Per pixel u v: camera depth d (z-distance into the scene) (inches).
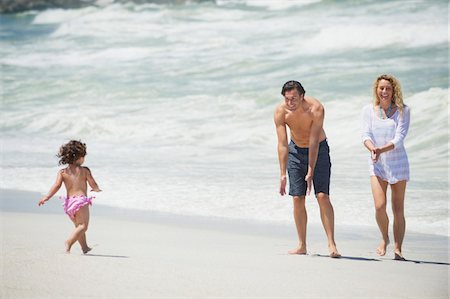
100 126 2311.8
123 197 1285.7
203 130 2194.9
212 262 689.6
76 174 747.4
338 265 710.5
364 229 1016.9
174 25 3484.3
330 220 781.3
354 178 1454.2
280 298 536.1
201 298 523.5
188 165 1672.0
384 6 3176.7
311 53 2871.6
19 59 3393.2
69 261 629.9
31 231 916.6
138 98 2610.7
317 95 2362.2
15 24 4082.2
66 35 3693.4
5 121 2481.5
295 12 3341.5
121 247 799.1
